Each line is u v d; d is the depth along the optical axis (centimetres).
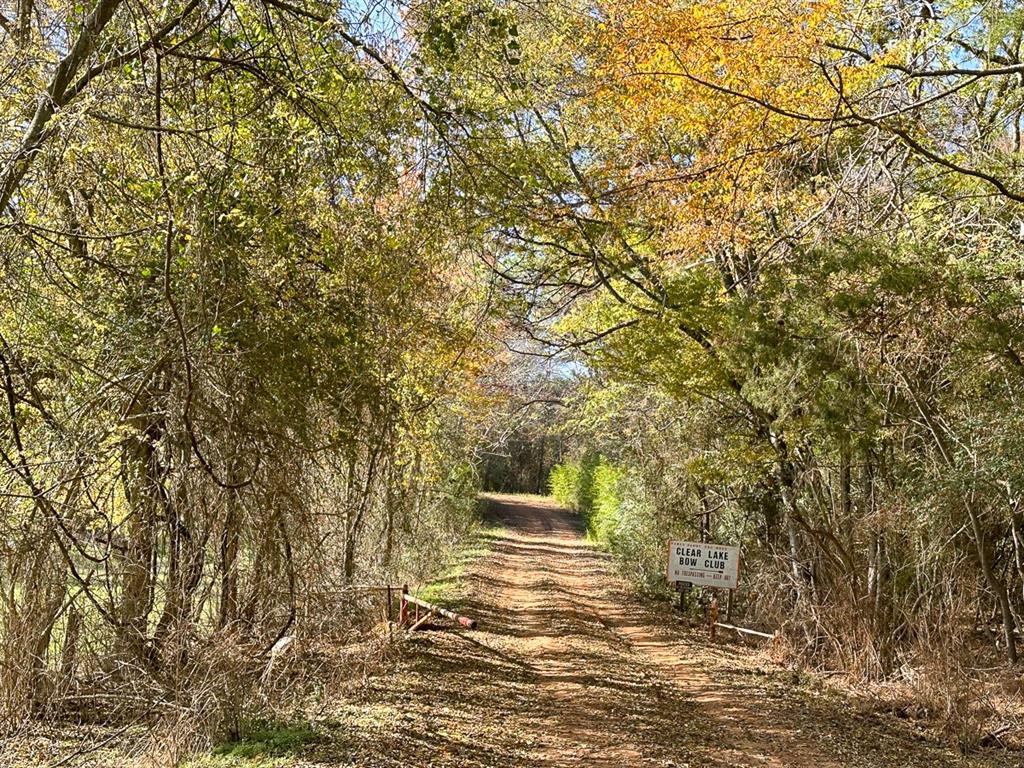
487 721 1005
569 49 1270
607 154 1484
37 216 807
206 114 812
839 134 1262
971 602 1331
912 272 1130
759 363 1284
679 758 923
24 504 804
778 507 1930
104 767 734
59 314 816
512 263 1788
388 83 882
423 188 973
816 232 1321
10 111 755
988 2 1285
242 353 834
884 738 1106
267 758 747
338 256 923
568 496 5531
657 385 1672
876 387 1222
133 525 876
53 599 826
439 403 1659
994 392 1238
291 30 852
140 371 818
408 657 1271
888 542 1439
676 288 1484
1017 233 1343
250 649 866
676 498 2320
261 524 876
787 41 1081
